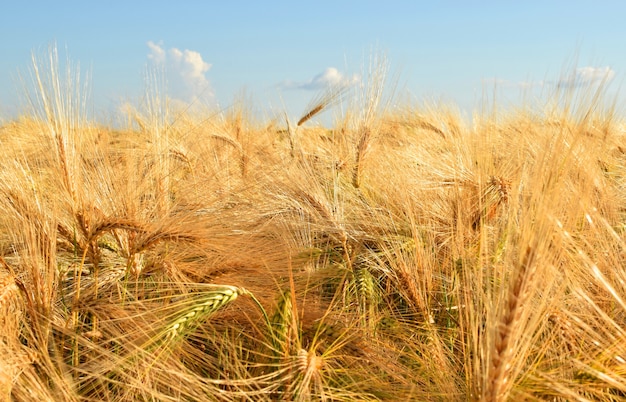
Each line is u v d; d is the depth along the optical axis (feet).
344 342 10.81
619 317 10.10
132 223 10.94
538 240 6.64
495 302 7.43
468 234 14.38
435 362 10.91
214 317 12.03
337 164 22.82
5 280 9.86
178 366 10.52
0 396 8.10
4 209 11.61
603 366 8.00
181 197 13.21
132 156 13.58
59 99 11.32
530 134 15.85
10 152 13.16
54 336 11.04
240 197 17.51
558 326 9.41
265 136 27.68
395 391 10.24
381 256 17.13
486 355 7.34
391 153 23.75
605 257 10.32
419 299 13.25
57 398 8.95
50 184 12.52
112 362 9.86
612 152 22.63
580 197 9.45
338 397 9.70
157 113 15.94
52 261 10.62
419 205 17.94
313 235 17.90
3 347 8.88
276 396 9.38
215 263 12.42
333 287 15.38
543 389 8.06
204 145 22.26
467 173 16.11
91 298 11.03
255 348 11.39
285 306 10.08
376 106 22.17
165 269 12.05
